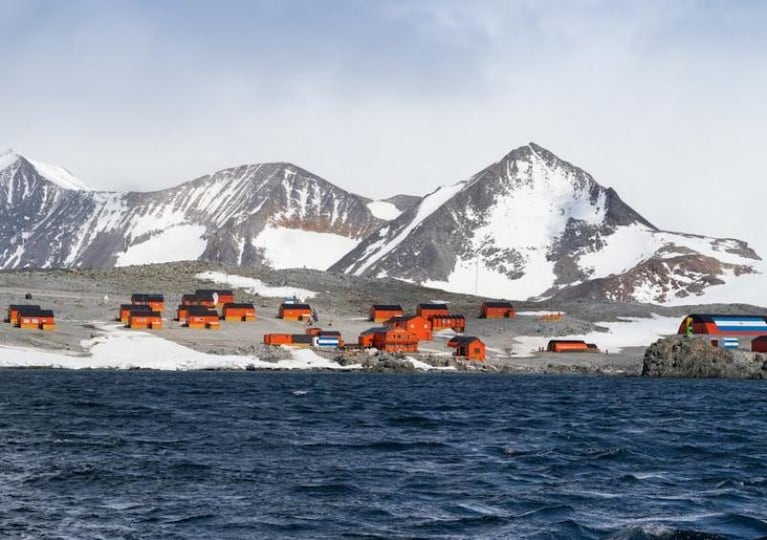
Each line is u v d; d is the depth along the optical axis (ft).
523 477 189.47
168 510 155.84
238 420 296.51
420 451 226.58
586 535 140.46
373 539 138.10
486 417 325.01
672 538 135.85
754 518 150.20
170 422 287.28
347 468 198.59
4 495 165.99
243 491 171.83
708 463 212.84
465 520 149.79
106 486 175.01
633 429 289.53
